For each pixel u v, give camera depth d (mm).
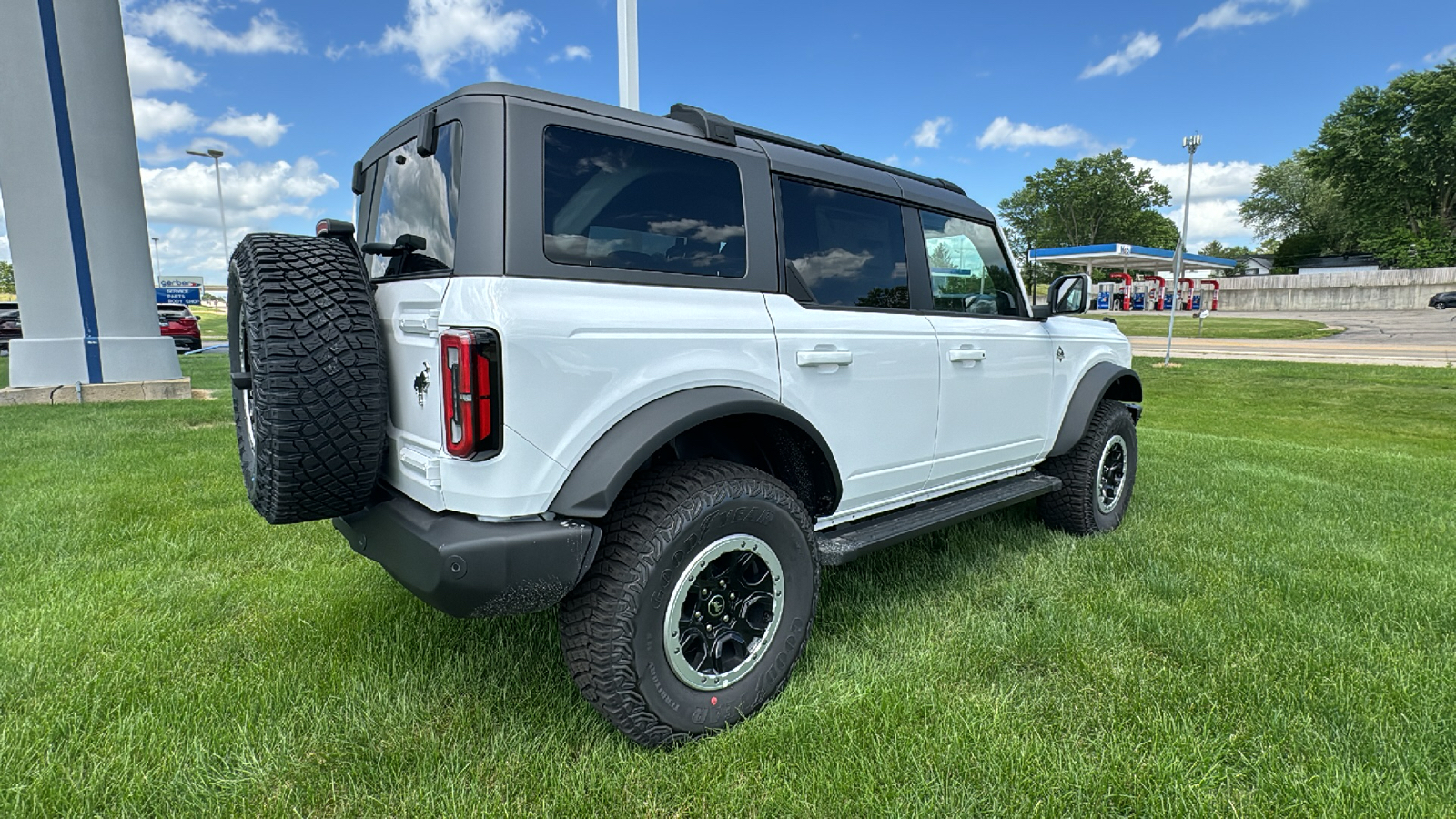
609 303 2092
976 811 1899
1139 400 4656
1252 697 2402
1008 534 4184
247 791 1960
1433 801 1925
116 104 9781
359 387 2039
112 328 10008
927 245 3270
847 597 3221
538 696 2391
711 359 2283
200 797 1943
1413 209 54594
